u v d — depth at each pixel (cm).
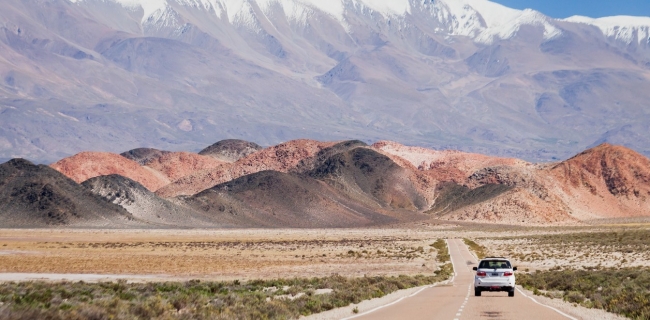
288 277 10700
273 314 5159
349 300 6450
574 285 8119
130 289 7631
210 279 10275
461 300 6600
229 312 4953
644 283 7875
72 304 5409
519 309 5747
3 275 10600
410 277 9988
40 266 12256
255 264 13162
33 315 3803
